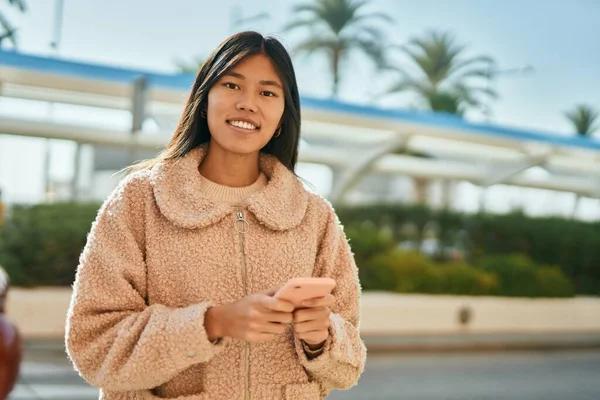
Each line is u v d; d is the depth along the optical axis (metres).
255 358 1.91
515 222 15.57
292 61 2.00
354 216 15.38
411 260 13.42
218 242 1.91
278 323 1.69
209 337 1.75
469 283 13.52
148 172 1.99
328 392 2.05
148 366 1.74
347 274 2.09
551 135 17.69
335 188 19.20
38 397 6.97
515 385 9.09
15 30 20.27
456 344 11.69
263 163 2.10
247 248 1.92
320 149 18.50
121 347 1.77
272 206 1.96
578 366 10.94
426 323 12.38
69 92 13.17
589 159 19.11
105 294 1.86
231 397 1.88
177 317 1.75
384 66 37.22
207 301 1.81
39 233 10.98
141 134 14.30
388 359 10.48
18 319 9.61
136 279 1.89
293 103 2.04
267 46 1.95
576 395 8.70
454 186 29.20
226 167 2.02
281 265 1.95
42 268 10.91
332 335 1.87
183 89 13.07
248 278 1.91
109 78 12.69
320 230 2.07
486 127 16.77
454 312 12.60
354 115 15.26
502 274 13.94
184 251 1.89
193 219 1.88
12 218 11.24
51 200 13.64
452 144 17.70
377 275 13.24
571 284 14.50
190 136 2.02
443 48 38.62
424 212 15.36
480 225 15.43
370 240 13.64
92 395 7.12
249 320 1.67
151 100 13.16
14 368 4.36
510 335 12.84
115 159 30.66
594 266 15.91
